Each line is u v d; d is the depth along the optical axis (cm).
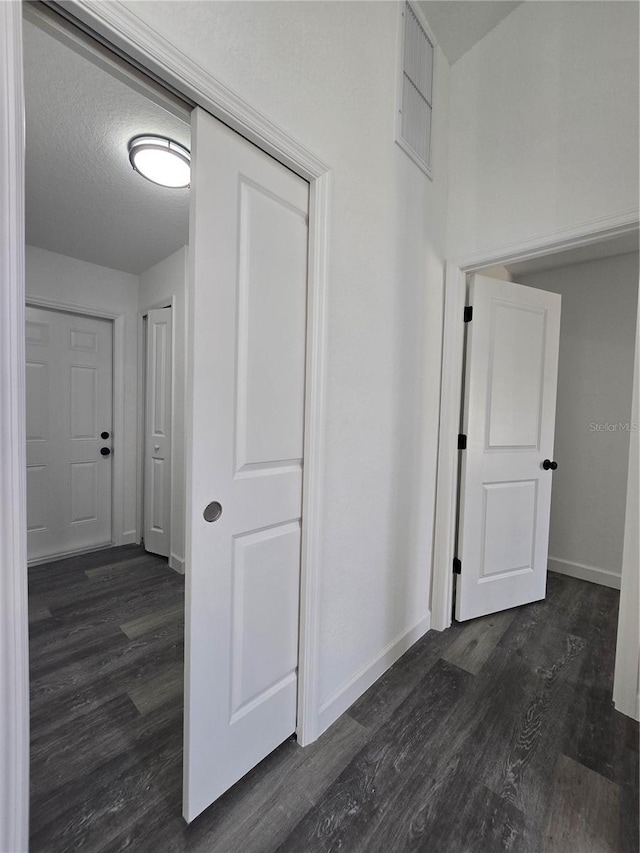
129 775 118
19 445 67
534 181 170
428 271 183
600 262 267
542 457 232
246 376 106
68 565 285
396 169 155
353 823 105
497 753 128
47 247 277
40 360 288
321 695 135
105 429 325
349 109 129
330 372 129
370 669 159
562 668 173
